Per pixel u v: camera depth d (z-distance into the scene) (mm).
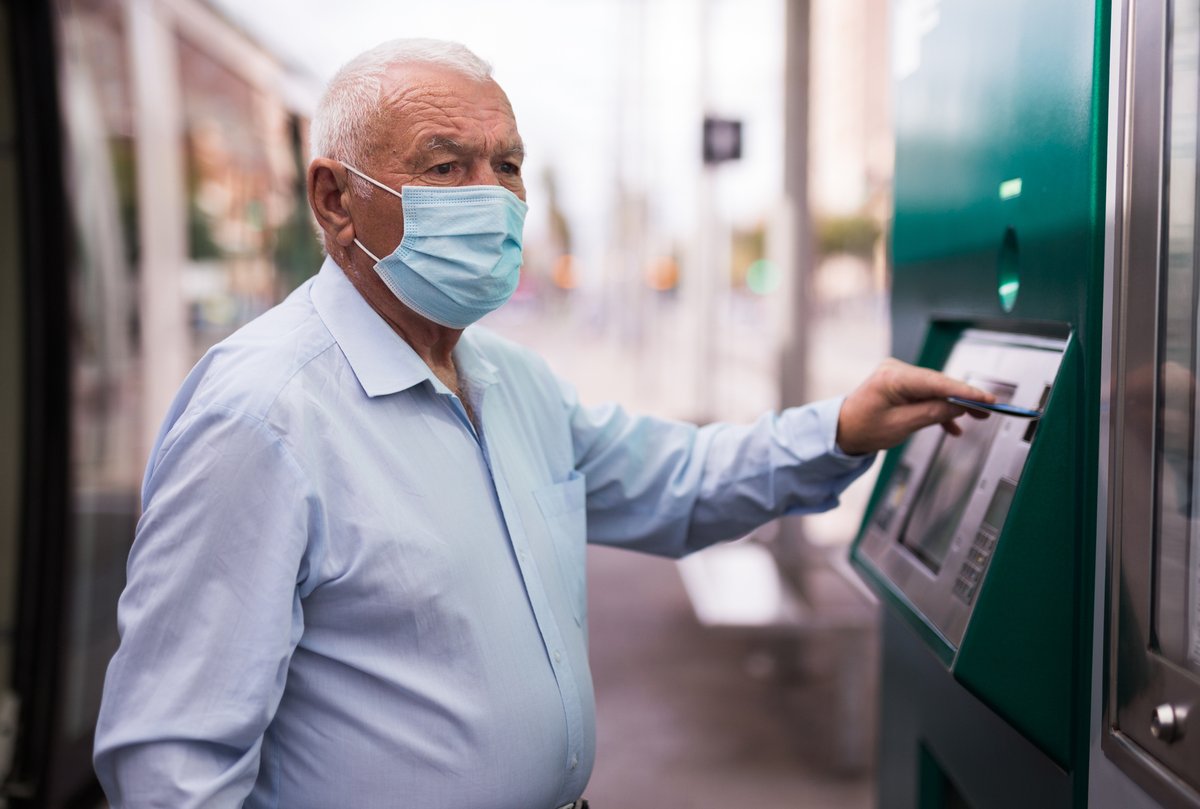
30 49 3428
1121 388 1034
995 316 1355
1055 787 1175
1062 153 1145
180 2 4445
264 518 1146
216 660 1123
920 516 1534
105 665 3840
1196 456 917
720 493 1652
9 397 3486
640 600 5801
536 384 1568
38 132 3482
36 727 3428
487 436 1377
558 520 1463
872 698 4227
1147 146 994
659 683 4457
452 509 1273
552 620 1358
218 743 1117
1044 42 1188
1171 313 970
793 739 3832
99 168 3742
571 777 1368
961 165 1476
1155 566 985
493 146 1313
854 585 2062
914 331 1708
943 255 1557
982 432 1403
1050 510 1126
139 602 1158
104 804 3660
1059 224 1154
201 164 4684
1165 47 963
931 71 1603
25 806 3375
